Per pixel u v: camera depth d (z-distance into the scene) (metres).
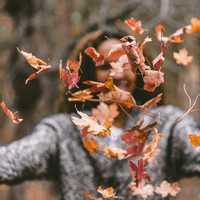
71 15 7.32
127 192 2.71
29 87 7.38
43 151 2.78
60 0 7.34
